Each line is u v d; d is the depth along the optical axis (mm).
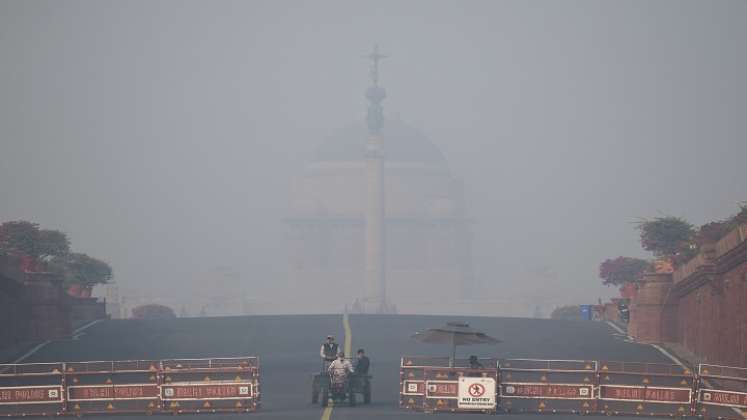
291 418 146250
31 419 152250
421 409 156750
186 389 153375
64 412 152750
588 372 154375
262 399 175000
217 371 154125
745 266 195375
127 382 154375
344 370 162625
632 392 153500
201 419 147500
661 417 152250
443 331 158625
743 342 196750
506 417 149875
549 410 155000
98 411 153125
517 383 155750
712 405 151250
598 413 154000
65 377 153250
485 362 158375
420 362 158250
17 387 153125
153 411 153125
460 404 153375
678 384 152250
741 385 182750
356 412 154000
